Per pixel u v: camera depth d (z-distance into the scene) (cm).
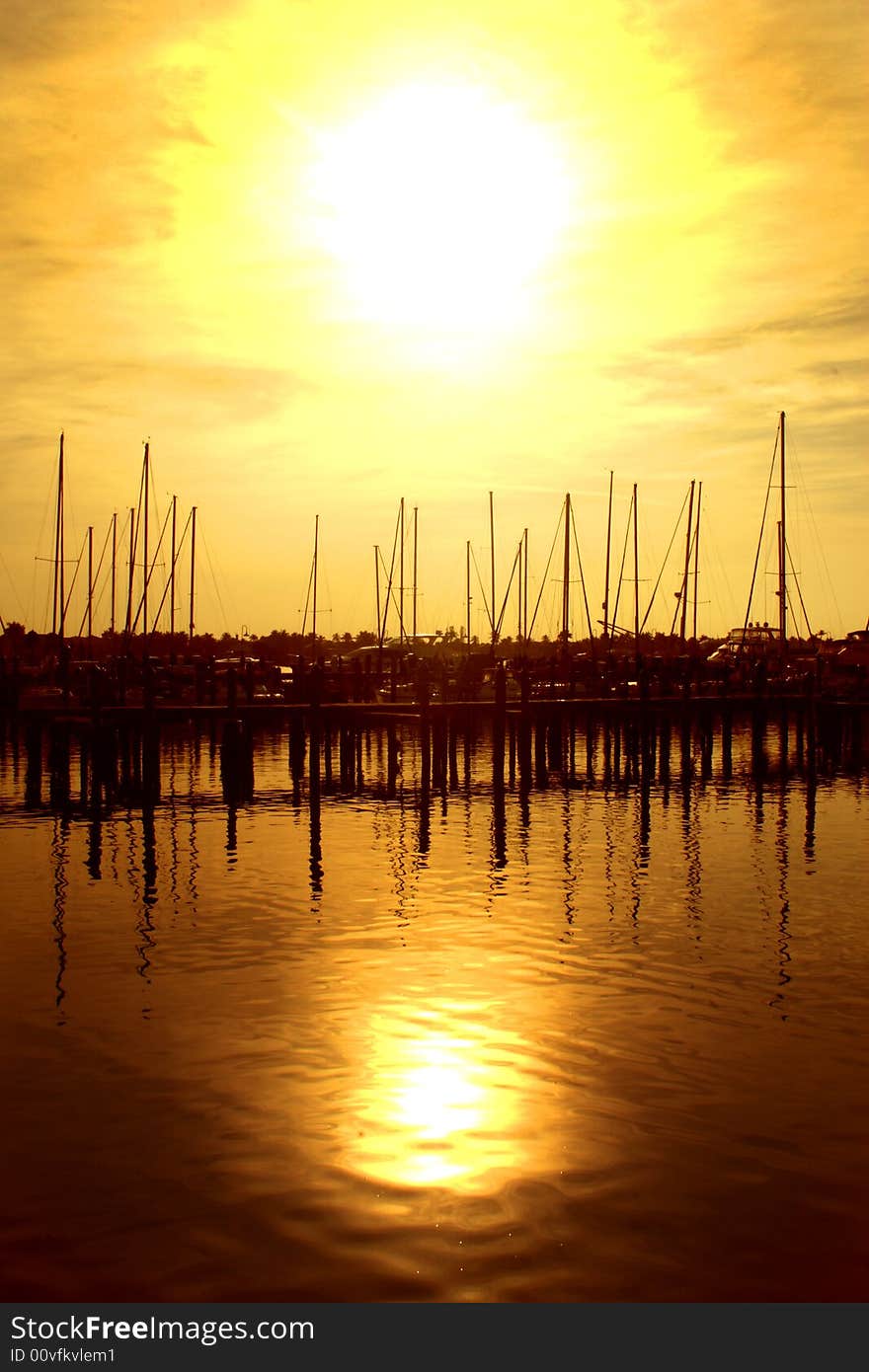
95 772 4006
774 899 2392
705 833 3316
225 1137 1221
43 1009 1648
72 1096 1330
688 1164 1164
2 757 5784
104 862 2828
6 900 2381
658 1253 1014
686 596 7619
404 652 8538
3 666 5459
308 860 2859
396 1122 1257
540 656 9506
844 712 6003
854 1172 1150
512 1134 1228
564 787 4609
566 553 8162
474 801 4097
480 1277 981
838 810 3834
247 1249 1020
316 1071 1403
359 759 5278
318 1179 1135
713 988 1755
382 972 1836
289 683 5906
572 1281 977
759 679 5584
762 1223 1058
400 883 2559
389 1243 1027
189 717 4356
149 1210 1078
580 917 2233
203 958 1922
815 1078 1387
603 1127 1246
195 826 3447
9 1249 1020
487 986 1759
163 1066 1420
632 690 6075
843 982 1789
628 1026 1573
